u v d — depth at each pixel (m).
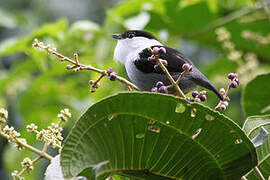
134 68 7.94
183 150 4.62
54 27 11.63
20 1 16.19
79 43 11.84
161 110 4.31
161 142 4.56
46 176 4.20
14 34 15.58
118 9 12.34
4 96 13.45
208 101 11.80
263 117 5.41
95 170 4.05
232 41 12.66
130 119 4.37
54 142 4.75
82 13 15.98
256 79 7.28
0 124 4.62
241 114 13.07
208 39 13.20
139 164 4.68
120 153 4.56
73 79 13.16
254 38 10.70
